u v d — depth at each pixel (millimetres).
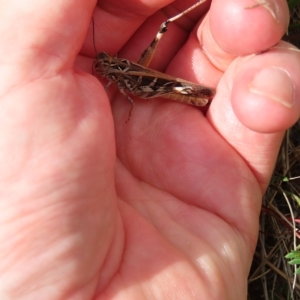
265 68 113
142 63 142
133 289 103
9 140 95
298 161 162
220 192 130
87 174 100
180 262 110
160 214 125
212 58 140
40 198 95
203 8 142
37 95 97
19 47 97
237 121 131
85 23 104
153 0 130
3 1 100
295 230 146
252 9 115
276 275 153
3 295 93
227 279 116
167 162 133
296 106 111
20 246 94
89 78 108
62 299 96
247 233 129
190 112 138
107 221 105
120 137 139
